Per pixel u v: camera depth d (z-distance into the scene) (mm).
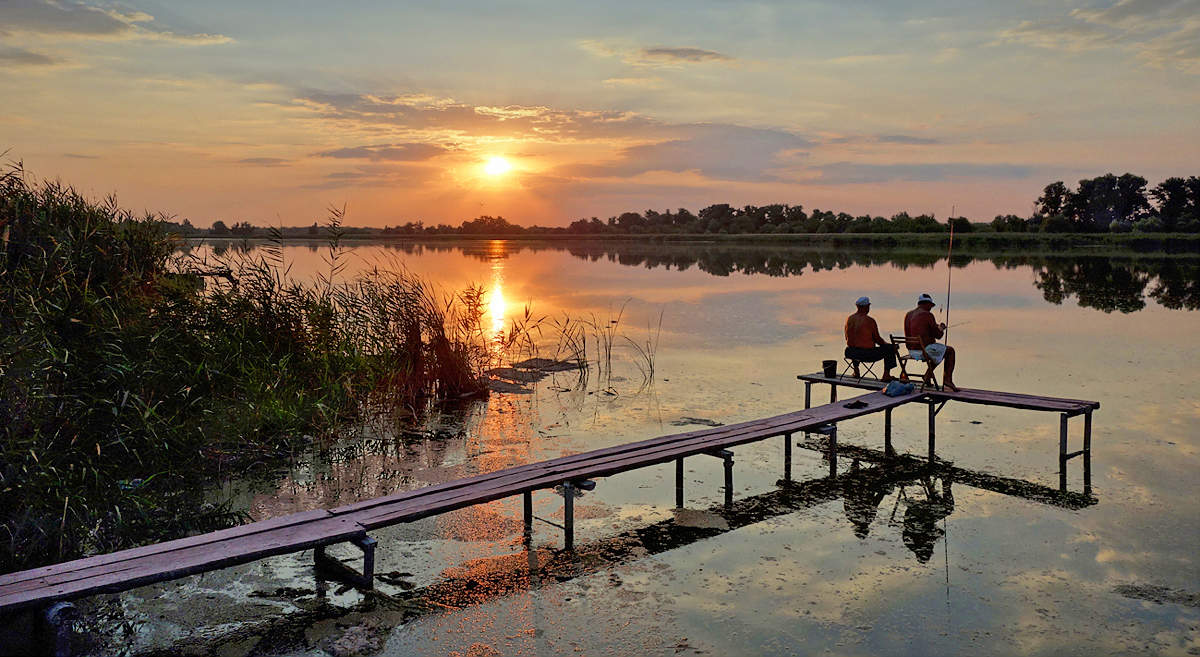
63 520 7316
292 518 7254
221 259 13328
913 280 40844
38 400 8281
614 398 14547
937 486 9727
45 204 10359
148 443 9164
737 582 7098
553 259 66125
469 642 6090
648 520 8672
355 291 15672
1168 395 14156
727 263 59156
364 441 11680
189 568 6113
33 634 5953
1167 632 6164
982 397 11328
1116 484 9664
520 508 9070
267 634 6227
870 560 7555
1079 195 103312
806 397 13422
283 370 11727
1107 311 26875
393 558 7664
